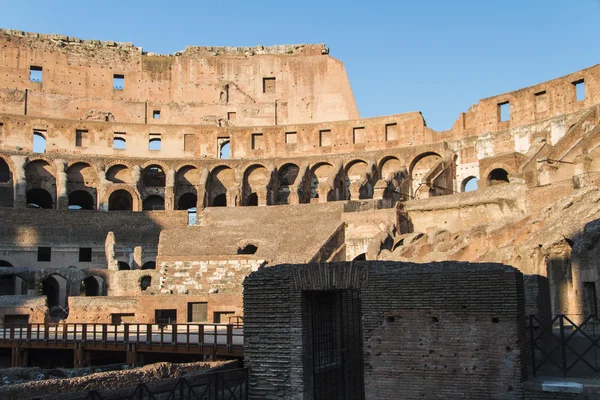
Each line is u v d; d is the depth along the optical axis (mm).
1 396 21844
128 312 53750
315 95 98125
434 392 19969
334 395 24422
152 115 95625
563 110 70062
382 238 54625
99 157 81438
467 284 19953
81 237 70562
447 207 60469
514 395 18938
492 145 74812
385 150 79938
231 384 22875
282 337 21984
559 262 35719
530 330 20797
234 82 98562
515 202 55625
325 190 72938
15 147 81375
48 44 93250
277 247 57219
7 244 68500
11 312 52438
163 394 21750
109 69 95625
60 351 42594
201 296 53344
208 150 86875
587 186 43500
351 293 27500
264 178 83812
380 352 20797
